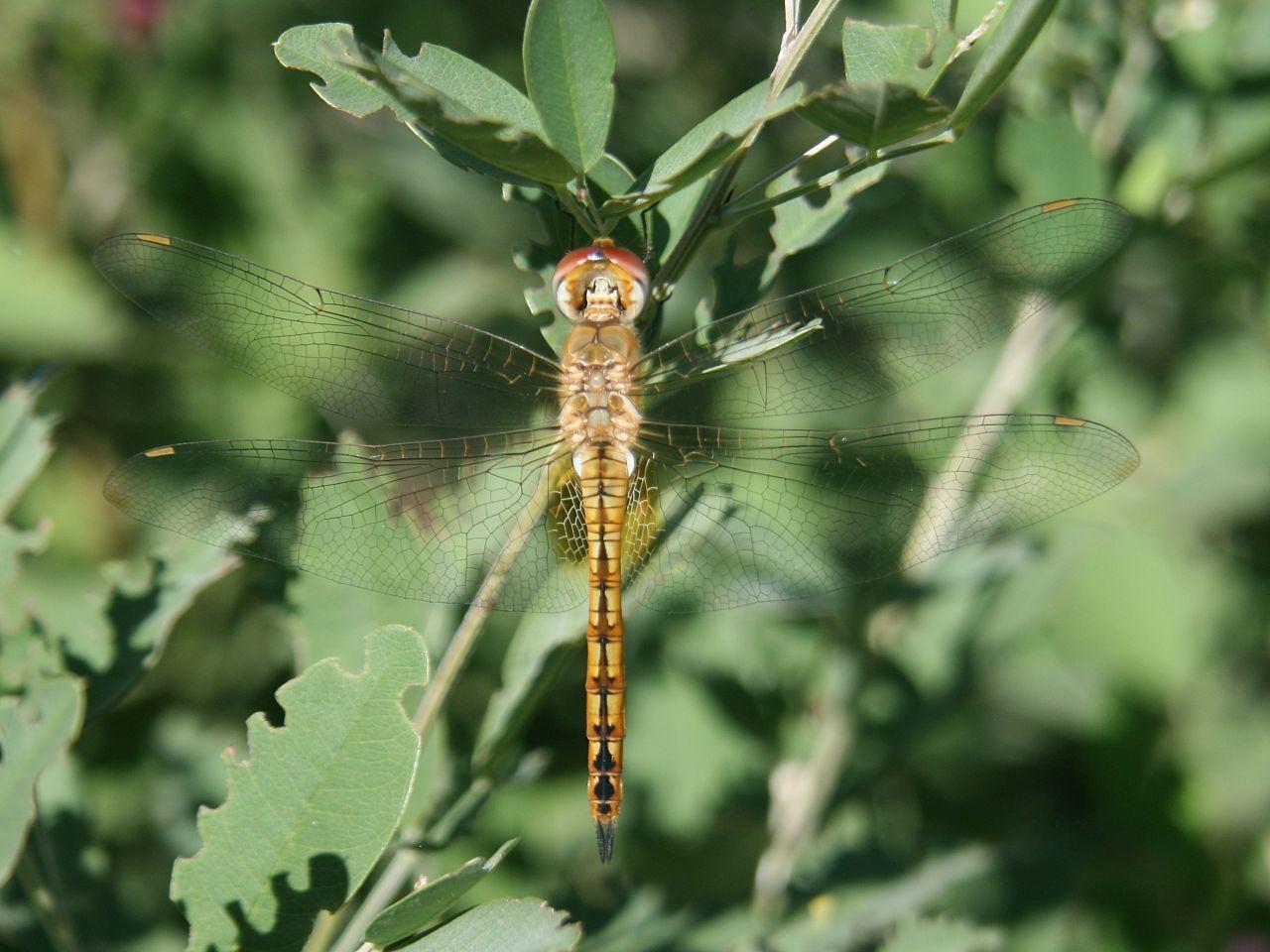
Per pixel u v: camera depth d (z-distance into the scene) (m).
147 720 1.12
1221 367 1.14
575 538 1.08
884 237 1.14
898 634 1.11
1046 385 1.11
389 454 1.07
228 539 1.07
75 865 1.07
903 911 1.09
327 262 1.15
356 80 1.05
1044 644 1.13
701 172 1.04
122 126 1.14
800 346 1.08
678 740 1.11
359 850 1.04
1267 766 1.13
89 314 1.13
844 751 1.10
